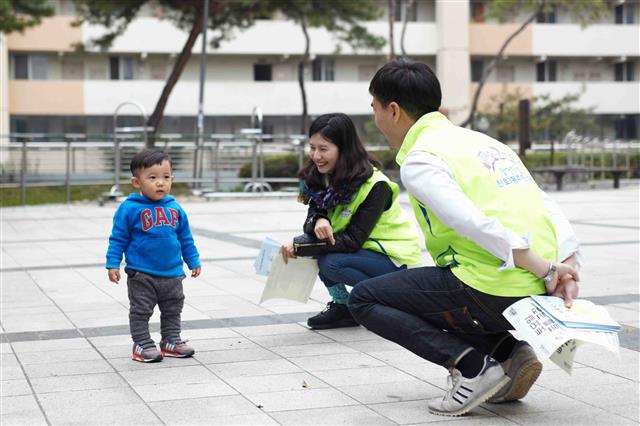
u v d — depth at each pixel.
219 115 35.91
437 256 3.41
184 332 5.14
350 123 4.82
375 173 4.88
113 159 19.08
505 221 3.20
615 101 38.66
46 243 10.52
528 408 3.52
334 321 5.19
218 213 14.78
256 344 4.80
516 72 38.62
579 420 3.35
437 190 3.13
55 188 19.56
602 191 20.36
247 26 24.23
